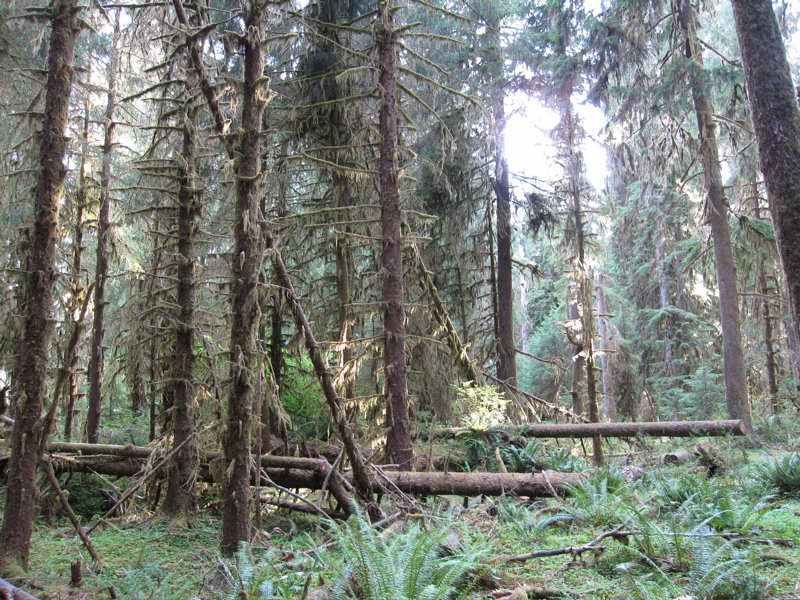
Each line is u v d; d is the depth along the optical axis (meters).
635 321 24.67
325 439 11.89
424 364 12.22
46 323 5.48
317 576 4.76
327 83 12.27
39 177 5.66
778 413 18.03
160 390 8.97
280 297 11.16
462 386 12.34
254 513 7.11
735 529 5.61
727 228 14.85
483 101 14.08
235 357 5.74
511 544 5.88
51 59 5.83
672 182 17.34
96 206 11.94
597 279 22.52
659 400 21.30
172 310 8.59
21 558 5.09
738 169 17.25
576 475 8.45
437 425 12.70
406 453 9.52
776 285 18.66
